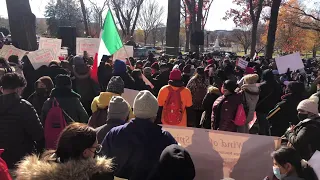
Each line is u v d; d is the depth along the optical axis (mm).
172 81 5934
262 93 7336
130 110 4508
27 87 7086
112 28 6859
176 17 20859
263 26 69188
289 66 10094
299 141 4145
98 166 2336
